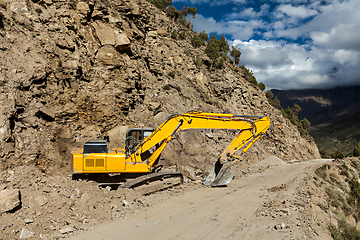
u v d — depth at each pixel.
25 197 10.03
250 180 22.56
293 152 55.25
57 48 20.50
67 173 15.04
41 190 10.89
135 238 8.98
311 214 12.73
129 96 24.92
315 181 26.72
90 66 23.28
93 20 25.80
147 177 14.40
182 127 15.93
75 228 9.55
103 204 11.54
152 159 15.13
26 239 8.28
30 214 9.38
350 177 39.62
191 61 48.16
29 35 19.16
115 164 13.78
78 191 11.81
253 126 17.62
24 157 13.45
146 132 15.80
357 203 27.77
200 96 40.69
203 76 47.91
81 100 20.19
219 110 41.84
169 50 45.06
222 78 53.12
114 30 26.27
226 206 13.34
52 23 21.30
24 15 19.95
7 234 8.26
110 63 24.67
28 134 14.66
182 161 23.52
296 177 25.77
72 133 17.98
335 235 10.91
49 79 18.80
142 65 31.84
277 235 9.11
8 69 15.94
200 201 14.15
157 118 26.77
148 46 36.00
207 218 11.34
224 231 9.86
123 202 12.27
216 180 18.09
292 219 10.97
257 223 10.68
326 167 38.75
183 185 17.48
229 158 18.25
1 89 14.52
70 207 10.63
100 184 13.73
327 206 17.95
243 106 53.78
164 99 30.84
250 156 38.81
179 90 35.69
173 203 13.48
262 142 50.03
